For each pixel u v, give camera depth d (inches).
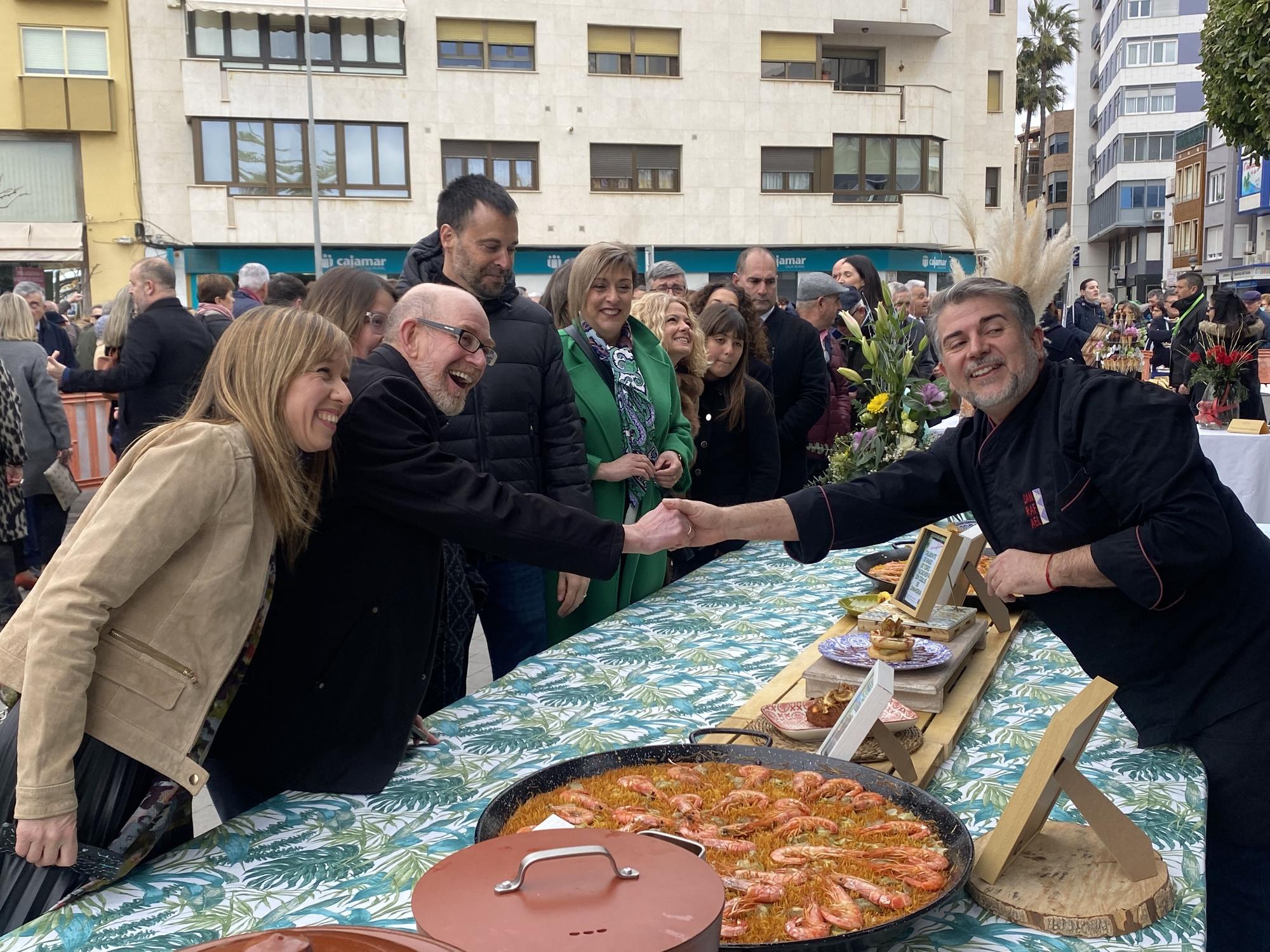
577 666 95.7
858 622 98.3
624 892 38.9
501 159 852.6
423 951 32.5
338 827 65.3
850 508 88.7
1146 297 2322.8
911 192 925.2
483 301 120.2
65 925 54.0
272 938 31.5
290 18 800.9
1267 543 78.2
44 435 231.1
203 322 252.4
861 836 57.6
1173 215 1971.0
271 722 74.1
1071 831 61.0
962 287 77.8
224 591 61.8
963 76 962.7
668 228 885.2
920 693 79.3
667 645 101.7
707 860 55.4
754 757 67.9
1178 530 69.0
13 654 62.4
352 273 109.7
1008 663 96.0
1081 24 2871.6
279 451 64.1
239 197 797.9
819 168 909.8
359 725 72.8
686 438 141.6
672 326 148.0
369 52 816.9
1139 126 2287.2
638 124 868.6
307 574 74.1
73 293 784.9
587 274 133.6
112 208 783.1
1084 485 74.5
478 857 42.1
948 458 87.6
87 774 60.0
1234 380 251.0
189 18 781.3
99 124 764.0
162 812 60.8
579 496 122.5
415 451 74.5
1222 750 74.2
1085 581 73.1
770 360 180.2
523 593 125.4
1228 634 74.3
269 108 798.5
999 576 76.9
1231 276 1579.7
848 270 265.1
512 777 72.0
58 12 754.2
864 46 933.2
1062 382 76.8
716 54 874.8
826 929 46.9
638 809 60.4
